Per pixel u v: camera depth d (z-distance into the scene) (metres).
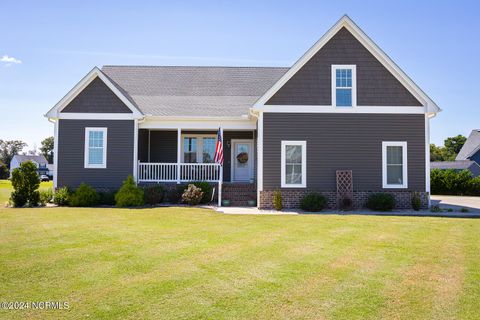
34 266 7.00
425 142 17.08
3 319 4.77
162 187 18.42
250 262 7.41
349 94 17.27
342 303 5.38
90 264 7.17
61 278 6.33
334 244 9.18
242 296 5.59
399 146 17.17
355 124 17.16
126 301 5.36
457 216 14.86
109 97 18.88
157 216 13.71
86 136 18.72
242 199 19.06
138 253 8.05
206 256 7.84
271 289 5.89
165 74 24.25
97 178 18.67
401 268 7.14
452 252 8.45
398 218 13.85
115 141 18.77
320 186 17.05
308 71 17.28
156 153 21.98
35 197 17.52
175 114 19.59
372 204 16.33
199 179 19.95
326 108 17.19
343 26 17.38
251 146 22.48
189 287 5.94
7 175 82.19
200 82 23.58
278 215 14.58
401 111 17.16
